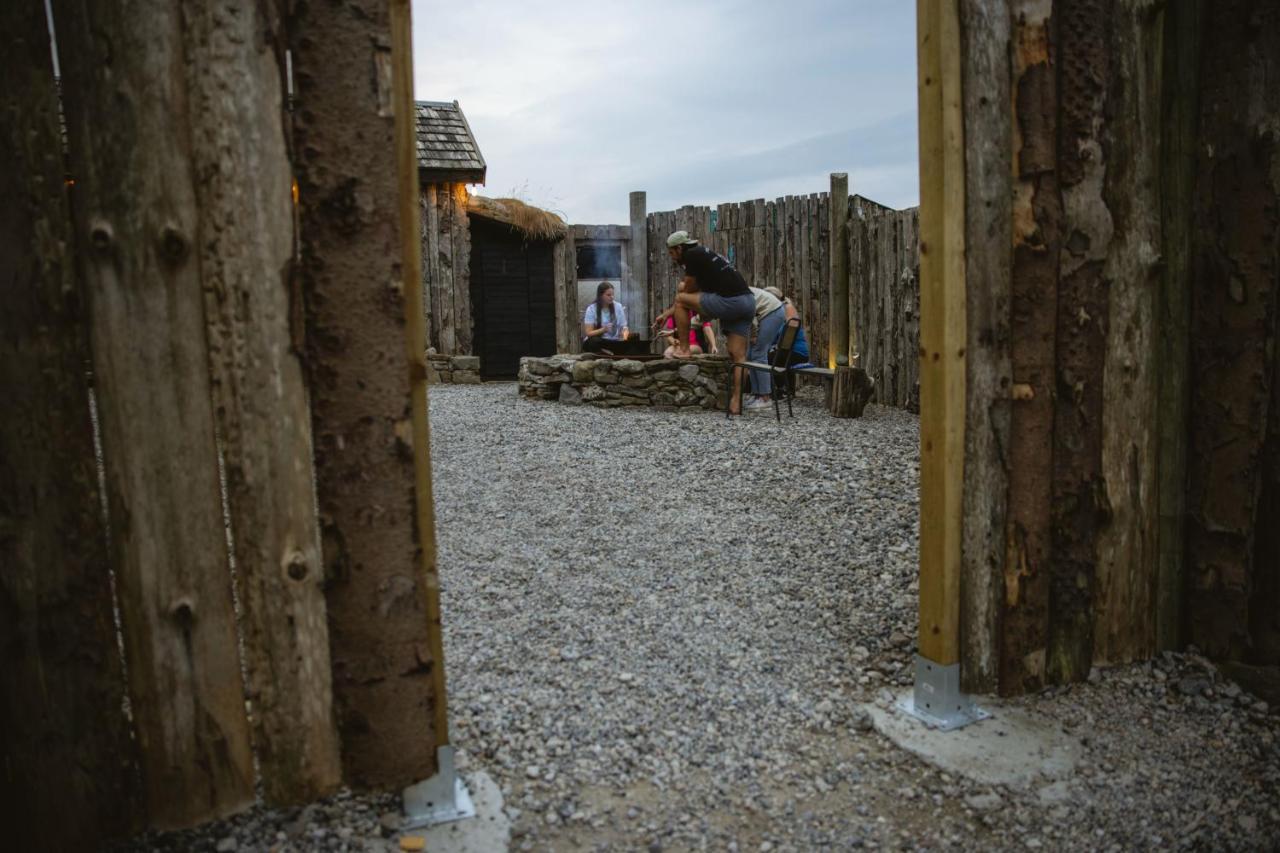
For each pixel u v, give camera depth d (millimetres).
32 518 1964
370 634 2178
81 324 1956
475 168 12047
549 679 3113
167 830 2156
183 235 1968
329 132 2018
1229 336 3047
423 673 2242
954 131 2633
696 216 12078
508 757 2623
